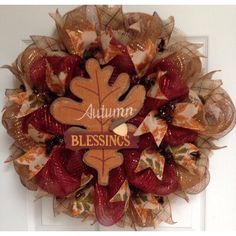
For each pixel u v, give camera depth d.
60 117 0.89
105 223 0.94
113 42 0.87
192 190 0.96
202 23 0.98
